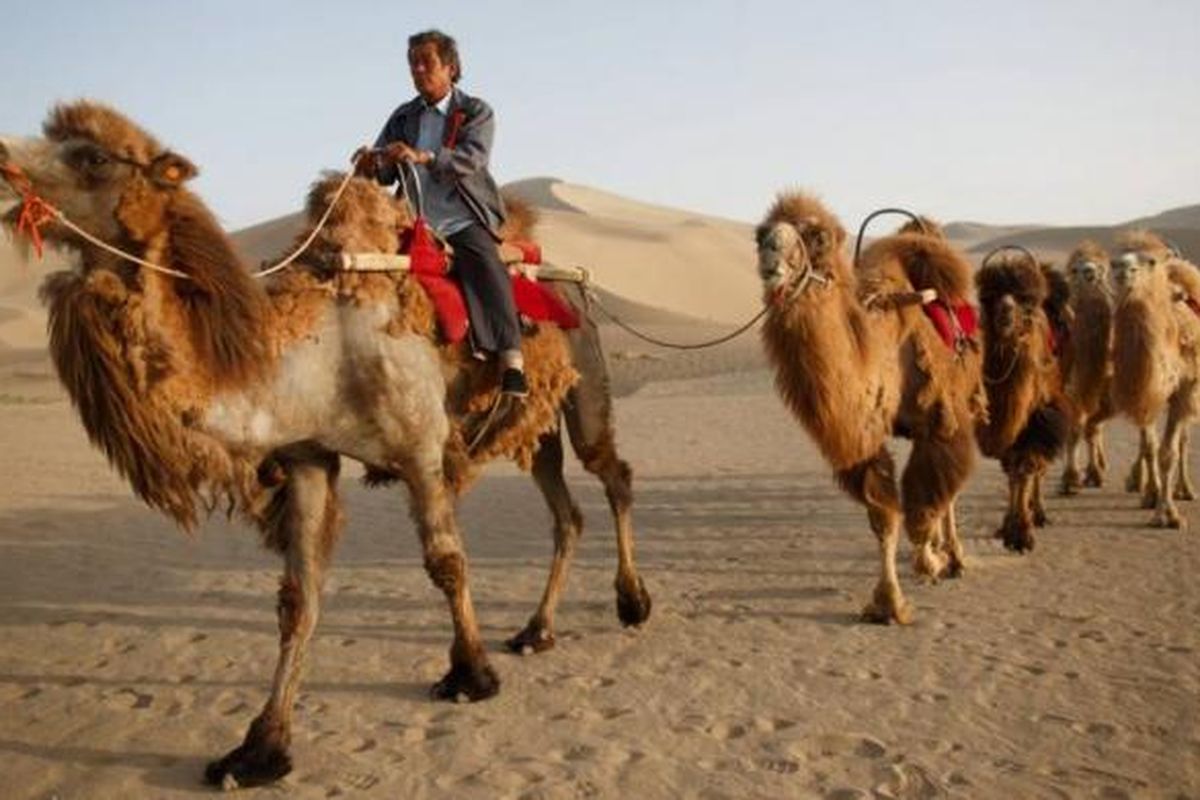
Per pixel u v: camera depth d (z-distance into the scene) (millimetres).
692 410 24516
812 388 7328
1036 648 7137
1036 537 10328
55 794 5316
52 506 13469
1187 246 80875
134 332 4844
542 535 11266
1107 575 8883
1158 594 8289
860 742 5703
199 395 5043
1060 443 9852
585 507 12719
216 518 12258
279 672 5570
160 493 5020
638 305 64500
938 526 9172
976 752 5562
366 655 7289
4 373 42969
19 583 9508
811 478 14211
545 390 6820
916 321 8031
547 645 7316
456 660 6434
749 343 48719
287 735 5512
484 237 6367
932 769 5367
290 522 5719
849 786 5227
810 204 7422
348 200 5863
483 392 6367
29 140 4809
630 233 88062
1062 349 10750
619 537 7844
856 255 8930
